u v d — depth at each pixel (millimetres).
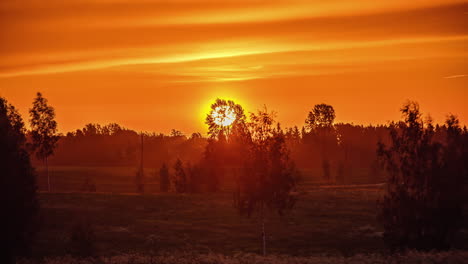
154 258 53750
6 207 47688
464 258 44875
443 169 56312
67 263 54281
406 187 58188
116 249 83000
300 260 50156
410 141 59062
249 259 51969
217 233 96188
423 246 56312
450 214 55844
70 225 100875
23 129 57219
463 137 58062
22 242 49562
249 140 73750
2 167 48000
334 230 96250
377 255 52219
